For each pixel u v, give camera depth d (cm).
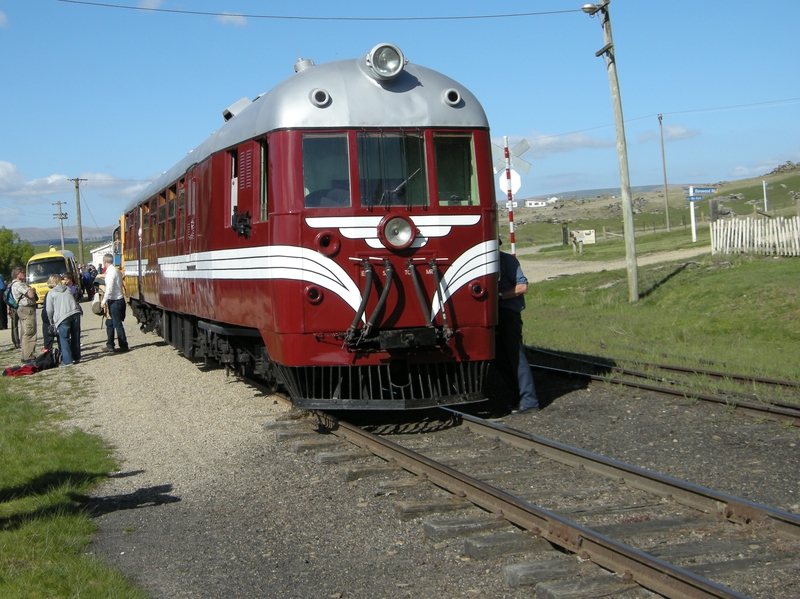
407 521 524
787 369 1020
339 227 754
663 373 1037
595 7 1783
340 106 765
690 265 2014
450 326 780
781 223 1936
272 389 983
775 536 457
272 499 595
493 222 802
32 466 708
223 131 945
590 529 471
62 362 1468
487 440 736
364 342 751
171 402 1016
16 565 471
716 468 621
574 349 1312
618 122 1812
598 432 761
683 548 445
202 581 452
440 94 796
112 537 536
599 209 10550
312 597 423
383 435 774
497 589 415
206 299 1012
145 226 1641
